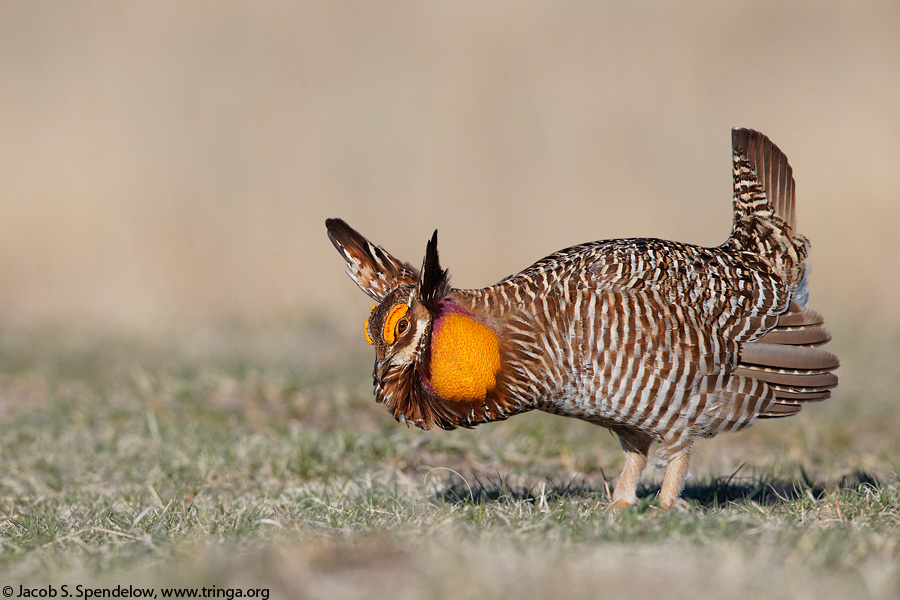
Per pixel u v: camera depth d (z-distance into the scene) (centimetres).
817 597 1423
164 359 4006
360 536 1805
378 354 2131
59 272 5400
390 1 7400
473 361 2089
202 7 7344
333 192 5916
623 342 2061
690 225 5822
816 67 6856
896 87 6562
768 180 2408
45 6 7188
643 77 6744
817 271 5603
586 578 1498
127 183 5759
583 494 2353
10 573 1784
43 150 5809
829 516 1991
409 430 2950
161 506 2219
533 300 2088
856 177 5806
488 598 1438
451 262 5569
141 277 5372
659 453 2211
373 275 2219
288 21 7231
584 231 5775
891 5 7506
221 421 3109
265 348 4184
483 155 6203
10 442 2911
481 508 2019
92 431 3025
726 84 6694
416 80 6675
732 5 7481
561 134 6306
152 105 6328
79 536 1986
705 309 2136
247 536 1880
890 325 4853
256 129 6284
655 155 6209
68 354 4091
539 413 3250
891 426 3300
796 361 2211
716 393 2156
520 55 6881
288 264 5488
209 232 5591
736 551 1587
